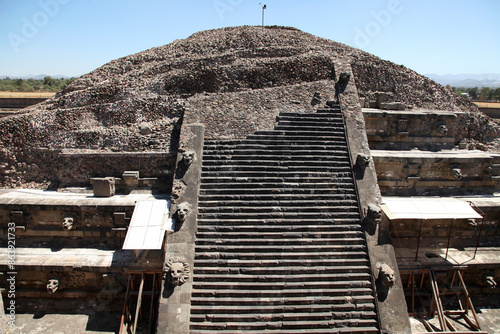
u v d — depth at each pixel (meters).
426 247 14.25
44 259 12.94
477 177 16.36
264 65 19.27
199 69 19.25
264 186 13.71
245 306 10.90
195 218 12.54
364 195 13.35
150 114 17.55
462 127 18.28
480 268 13.28
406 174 15.80
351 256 12.06
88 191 15.44
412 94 19.97
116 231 13.85
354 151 14.77
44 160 16.36
